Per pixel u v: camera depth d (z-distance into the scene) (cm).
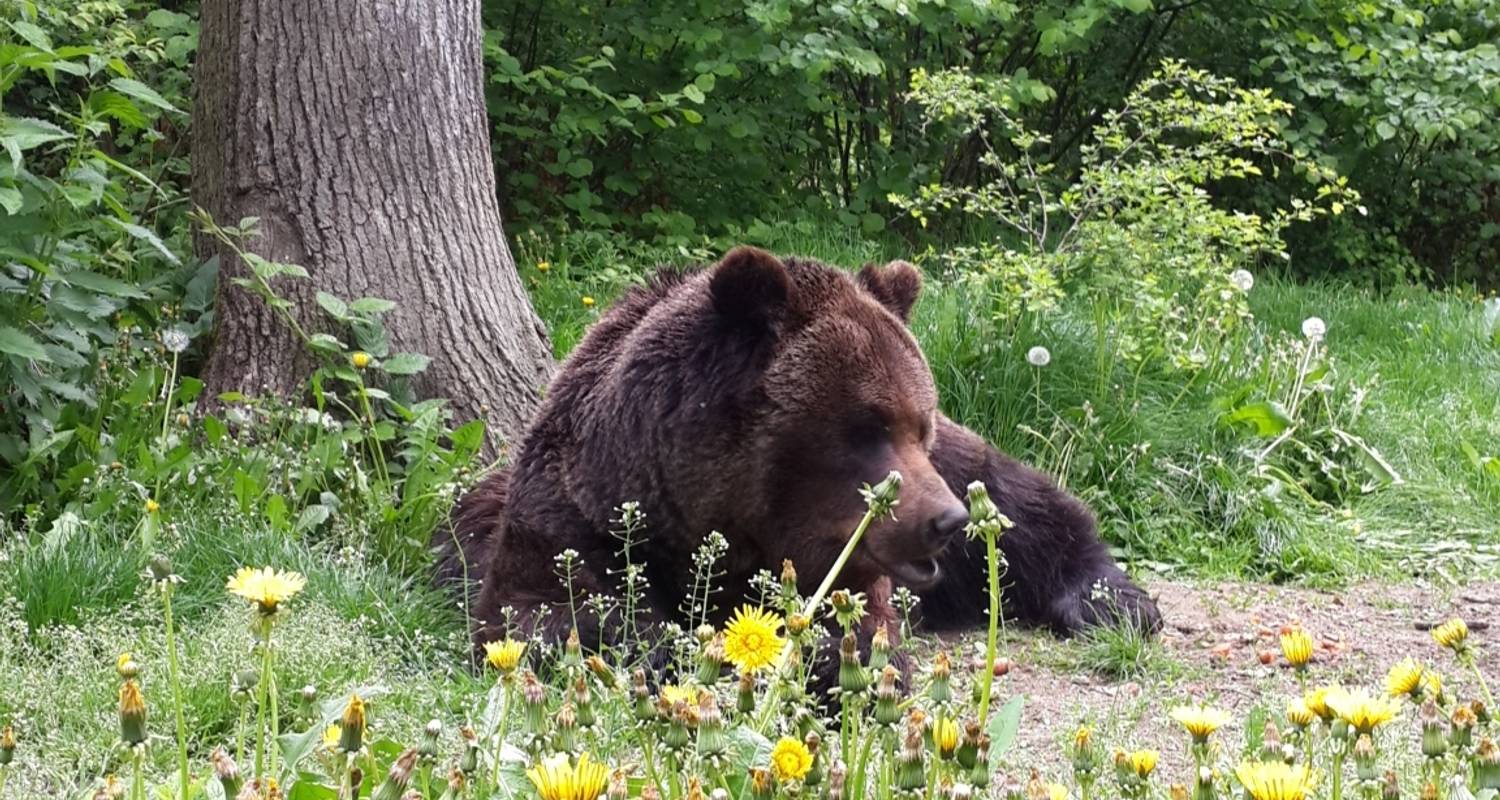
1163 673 552
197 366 713
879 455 479
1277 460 805
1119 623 597
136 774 238
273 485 606
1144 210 915
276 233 696
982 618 628
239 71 699
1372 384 927
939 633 621
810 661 407
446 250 708
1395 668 293
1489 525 789
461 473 622
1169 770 424
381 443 667
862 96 1477
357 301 660
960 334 816
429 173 710
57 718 418
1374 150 1645
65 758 389
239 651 443
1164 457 779
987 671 274
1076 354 820
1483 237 1795
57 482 585
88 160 666
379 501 598
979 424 786
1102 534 743
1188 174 932
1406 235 1850
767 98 1343
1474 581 711
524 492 520
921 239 1439
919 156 1486
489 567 533
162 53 941
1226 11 1559
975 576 621
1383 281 1639
